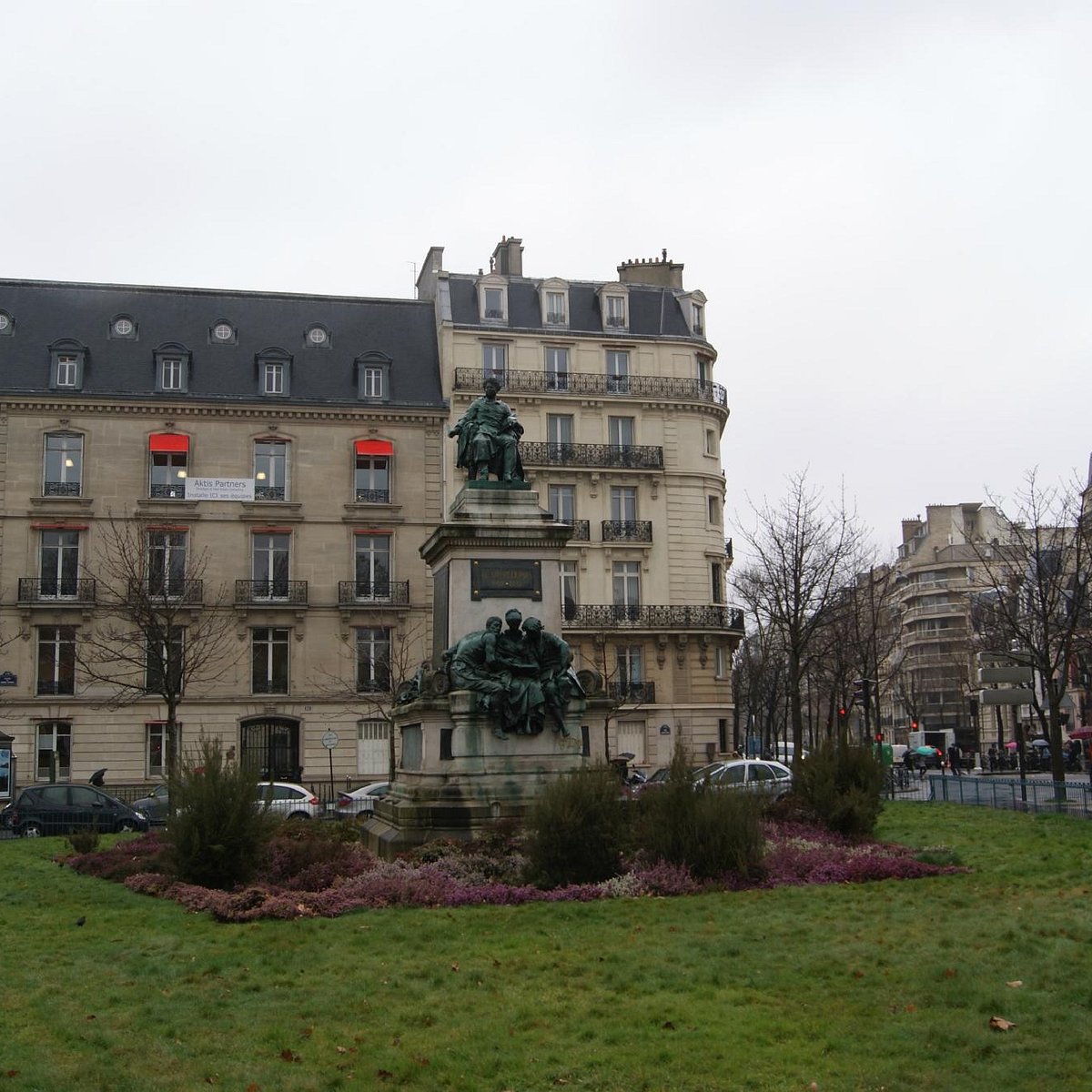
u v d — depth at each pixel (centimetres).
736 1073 809
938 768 7650
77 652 4616
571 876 1564
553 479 5316
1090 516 5266
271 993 1034
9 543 4772
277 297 5456
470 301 5484
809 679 6931
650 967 1099
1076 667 5947
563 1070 820
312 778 4856
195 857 1617
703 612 5366
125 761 4731
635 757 5222
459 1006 983
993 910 1340
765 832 1955
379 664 4797
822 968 1080
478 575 2038
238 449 5022
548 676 1964
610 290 5588
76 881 1816
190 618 4825
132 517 4869
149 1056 855
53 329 5084
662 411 5491
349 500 5084
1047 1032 870
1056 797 2962
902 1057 830
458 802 1869
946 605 10906
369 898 1486
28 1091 778
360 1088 791
